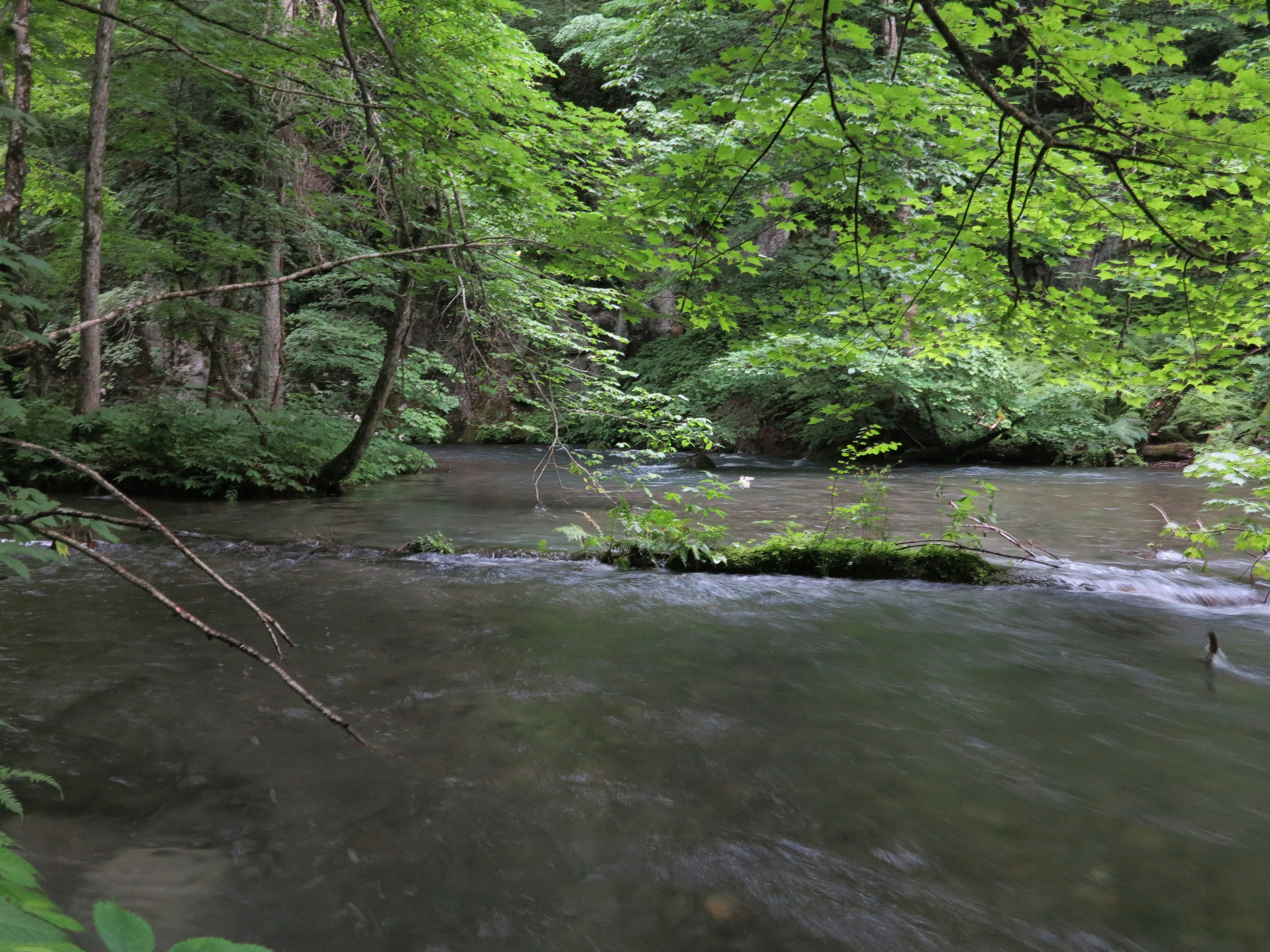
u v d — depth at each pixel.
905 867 2.78
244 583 6.39
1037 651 5.07
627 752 3.61
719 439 21.03
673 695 4.28
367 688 4.27
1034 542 8.66
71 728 3.68
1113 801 3.24
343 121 8.22
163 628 5.15
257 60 6.38
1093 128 3.01
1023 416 17.67
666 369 22.61
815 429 19.31
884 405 19.47
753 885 2.66
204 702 4.01
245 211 12.72
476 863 2.75
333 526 9.27
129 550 7.45
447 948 2.32
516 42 8.98
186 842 2.81
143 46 10.70
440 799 3.16
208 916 2.40
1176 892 2.65
